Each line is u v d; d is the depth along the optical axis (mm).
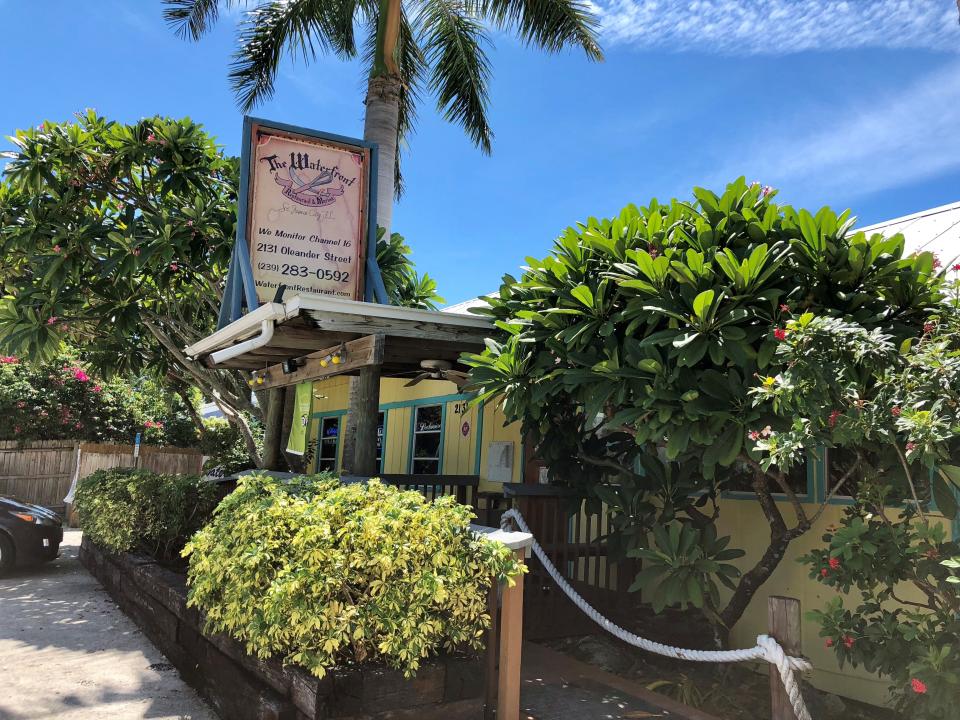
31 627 6734
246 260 7484
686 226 5117
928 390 3512
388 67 11766
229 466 13125
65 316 9734
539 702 4789
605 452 6383
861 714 5105
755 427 4215
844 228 4680
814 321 3695
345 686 3551
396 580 3635
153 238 9391
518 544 4070
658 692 5211
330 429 14750
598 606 6574
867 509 4609
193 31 13062
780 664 3354
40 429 17891
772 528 5254
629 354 4609
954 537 4770
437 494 10008
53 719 4441
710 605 5500
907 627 3744
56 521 9852
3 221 9703
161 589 6008
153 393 20094
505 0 12156
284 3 12711
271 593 3455
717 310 4387
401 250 11133
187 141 9852
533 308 5609
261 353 7422
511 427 9500
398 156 14688
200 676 4902
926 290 4551
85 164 9648
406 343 6508
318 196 8211
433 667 3805
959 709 3434
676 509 5598
